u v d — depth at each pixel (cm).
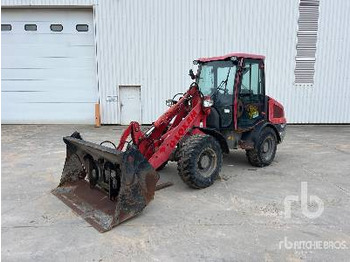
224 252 303
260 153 579
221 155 488
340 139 902
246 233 340
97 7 1085
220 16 1107
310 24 1127
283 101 1169
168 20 1101
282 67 1148
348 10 1127
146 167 374
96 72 1127
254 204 418
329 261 289
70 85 1157
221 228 351
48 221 369
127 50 1112
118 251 306
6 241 325
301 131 1047
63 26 1120
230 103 530
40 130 1038
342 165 614
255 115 575
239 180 517
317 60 1150
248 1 1103
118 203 356
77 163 459
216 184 496
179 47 1118
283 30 1126
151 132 453
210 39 1120
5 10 1099
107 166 394
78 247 313
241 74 530
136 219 374
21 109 1165
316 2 1115
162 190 470
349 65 1162
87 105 1168
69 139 445
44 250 308
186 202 424
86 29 1124
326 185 494
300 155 698
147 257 296
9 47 1125
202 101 499
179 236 334
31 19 1112
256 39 1127
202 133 496
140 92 1142
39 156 682
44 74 1148
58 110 1168
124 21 1095
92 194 422
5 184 500
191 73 566
